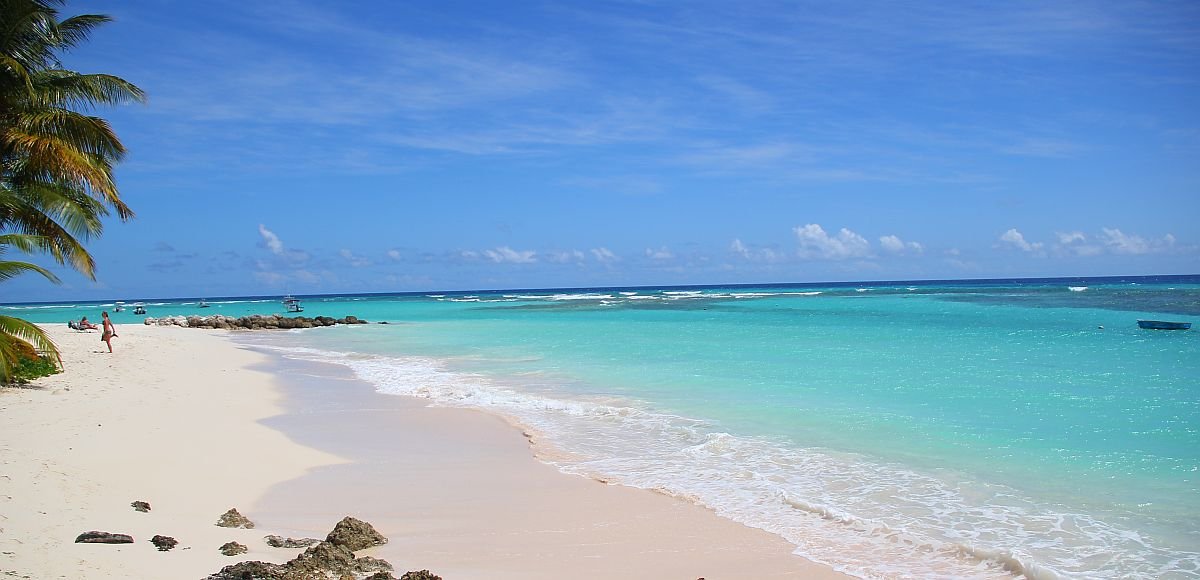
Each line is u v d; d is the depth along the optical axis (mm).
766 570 7582
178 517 8641
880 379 19891
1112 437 12906
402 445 13844
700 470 11586
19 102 16062
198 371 24906
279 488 10750
